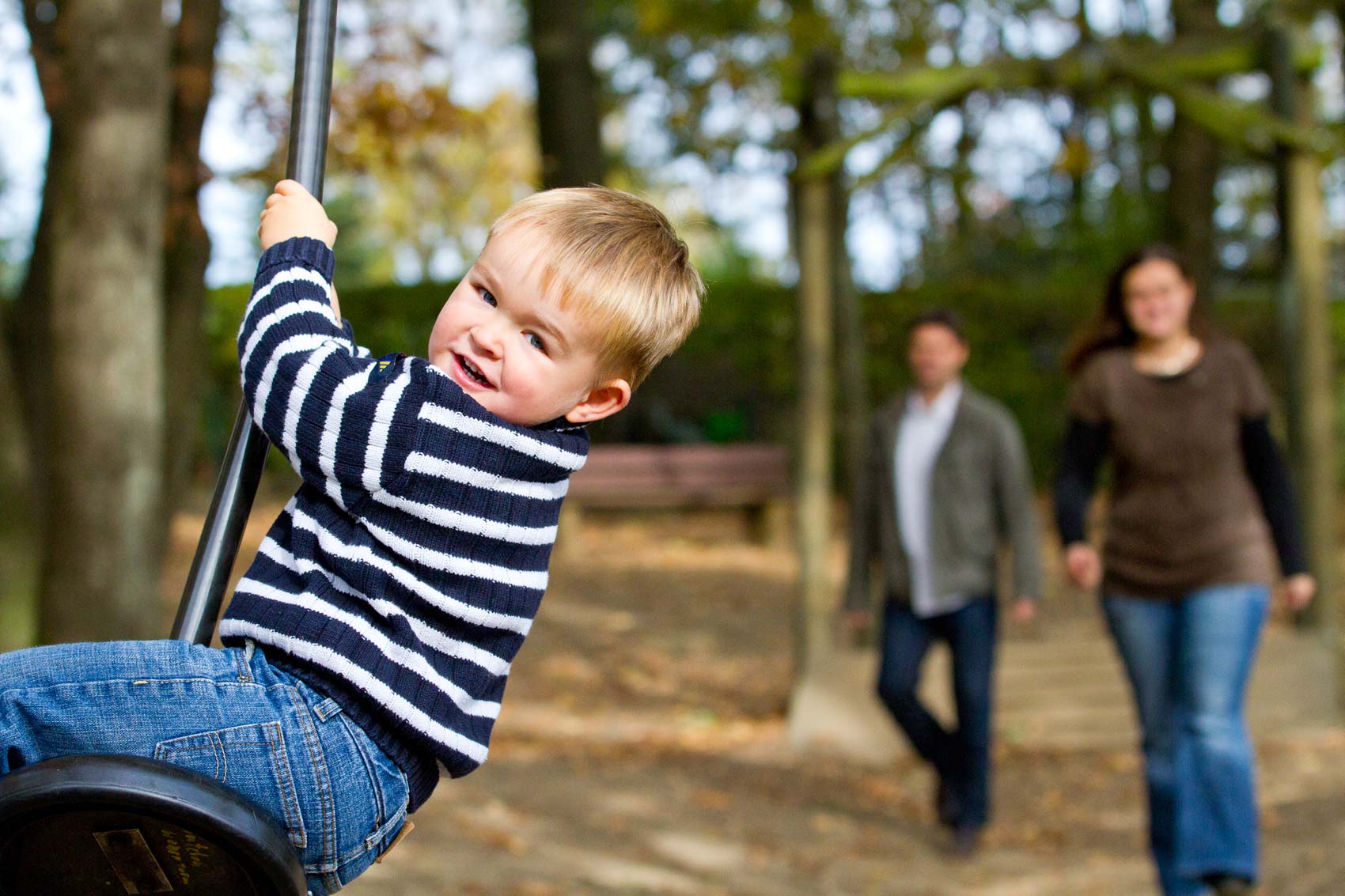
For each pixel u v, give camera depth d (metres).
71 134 4.20
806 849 4.95
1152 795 3.80
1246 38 6.73
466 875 4.33
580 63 12.62
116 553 4.26
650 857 4.74
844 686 6.34
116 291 4.22
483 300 1.68
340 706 1.57
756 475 12.05
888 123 6.52
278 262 1.68
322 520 1.60
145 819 1.48
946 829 5.21
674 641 8.59
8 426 4.92
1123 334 3.97
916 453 5.02
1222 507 3.73
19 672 1.53
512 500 1.65
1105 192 15.73
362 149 6.46
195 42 5.23
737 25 13.98
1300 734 6.43
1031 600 4.95
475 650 1.65
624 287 1.67
